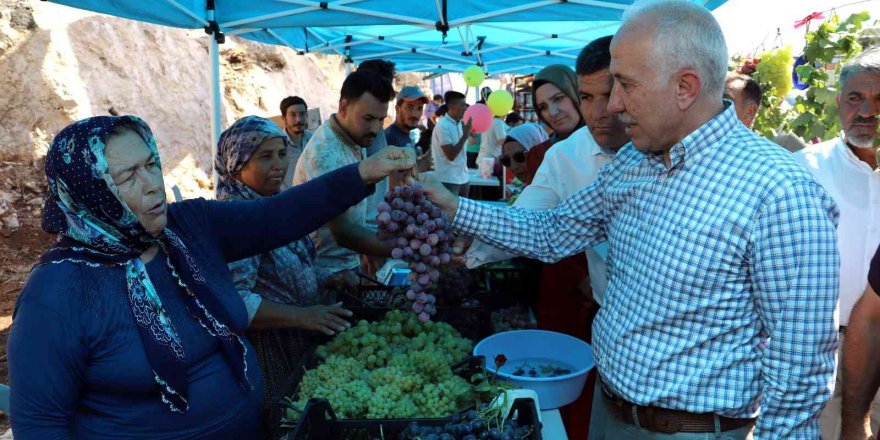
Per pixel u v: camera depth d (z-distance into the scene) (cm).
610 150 252
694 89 153
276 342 237
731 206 150
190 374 165
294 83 1200
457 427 163
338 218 285
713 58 151
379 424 174
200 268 179
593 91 232
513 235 211
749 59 413
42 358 142
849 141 252
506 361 223
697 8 153
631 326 169
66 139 147
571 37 759
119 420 155
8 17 692
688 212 157
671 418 164
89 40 776
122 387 153
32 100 694
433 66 1120
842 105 251
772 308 149
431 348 216
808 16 349
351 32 849
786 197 143
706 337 158
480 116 739
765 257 147
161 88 870
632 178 182
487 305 293
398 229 209
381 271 354
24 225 664
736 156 153
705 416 162
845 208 257
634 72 154
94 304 148
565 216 209
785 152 154
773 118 391
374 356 216
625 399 173
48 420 144
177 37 923
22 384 142
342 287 285
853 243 256
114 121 150
